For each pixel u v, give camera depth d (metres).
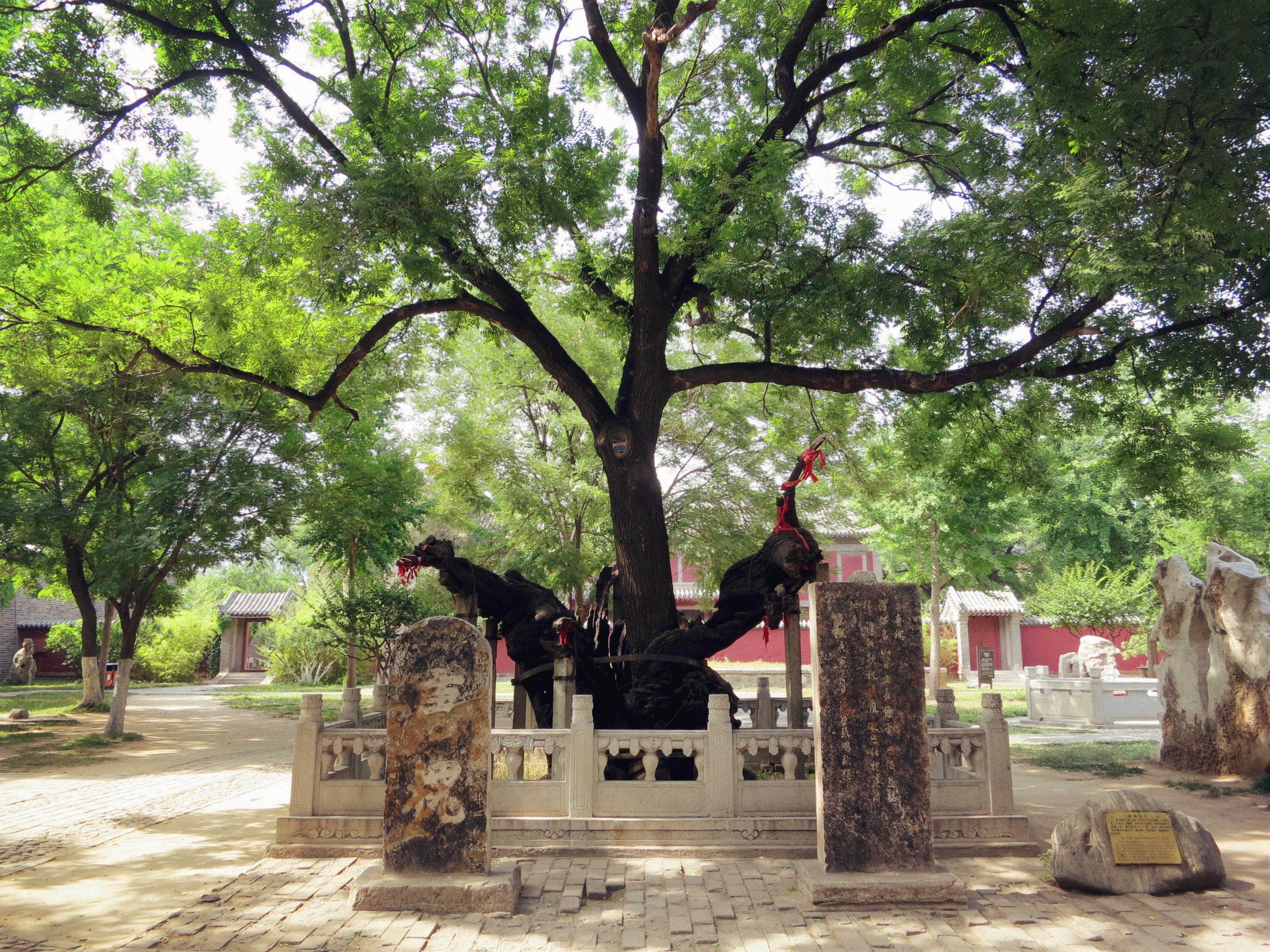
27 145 11.34
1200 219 7.82
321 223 9.30
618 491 10.66
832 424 16.70
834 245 9.91
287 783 12.34
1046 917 6.05
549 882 6.95
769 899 6.50
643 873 7.24
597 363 20.72
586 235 12.61
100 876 7.25
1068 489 34.88
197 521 16.25
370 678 37.62
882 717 6.75
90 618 23.27
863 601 6.91
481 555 23.36
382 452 23.20
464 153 10.09
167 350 13.43
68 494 19.34
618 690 10.28
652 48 9.74
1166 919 5.97
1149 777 11.93
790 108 10.91
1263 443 26.52
